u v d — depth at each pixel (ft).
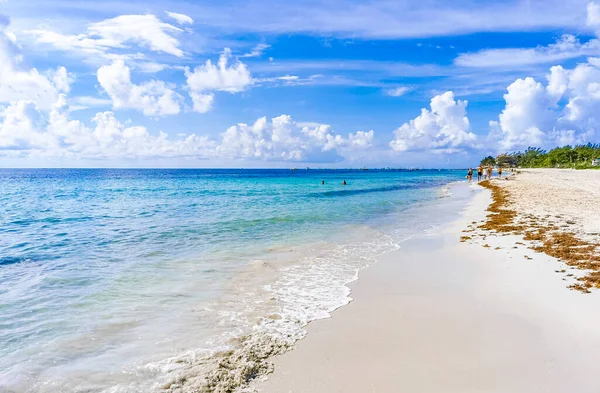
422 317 26.20
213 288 32.99
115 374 19.27
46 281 34.65
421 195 138.51
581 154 432.66
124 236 57.16
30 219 77.51
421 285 33.30
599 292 28.73
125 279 35.37
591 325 23.41
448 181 281.13
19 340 22.93
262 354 21.34
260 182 268.00
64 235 58.39
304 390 17.80
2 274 36.94
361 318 26.37
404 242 52.34
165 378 18.85
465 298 29.53
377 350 21.65
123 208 97.91
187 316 26.86
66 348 22.00
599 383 17.48
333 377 18.92
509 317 25.40
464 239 52.65
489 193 132.57
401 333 23.77
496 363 19.69
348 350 21.74
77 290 32.24
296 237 56.34
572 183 156.76
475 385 17.76
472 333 23.34
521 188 139.64
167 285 33.71
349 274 37.19
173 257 44.06
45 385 18.30
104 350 21.81
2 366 19.97
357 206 100.22
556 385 17.48
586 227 54.75
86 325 25.18
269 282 34.71
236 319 26.40
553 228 54.75
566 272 34.22
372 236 57.00
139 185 225.76
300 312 27.68
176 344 22.58
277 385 18.29
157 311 27.76
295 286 33.60
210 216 79.77
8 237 56.90
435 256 43.86
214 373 19.27
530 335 22.62
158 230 62.34
